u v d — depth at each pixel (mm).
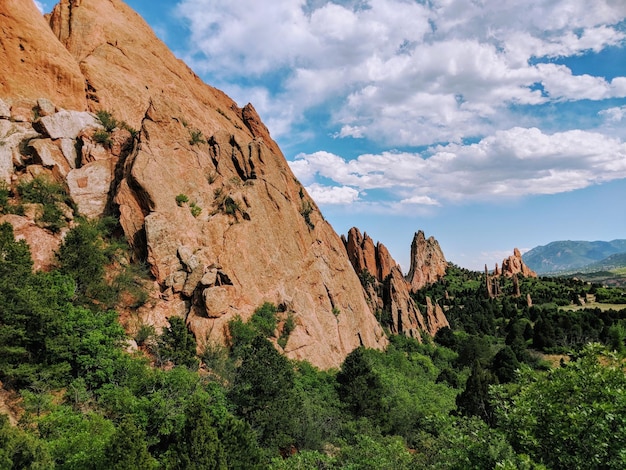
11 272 29359
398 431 45906
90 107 60344
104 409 27703
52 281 34031
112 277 42281
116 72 66375
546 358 94375
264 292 55656
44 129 50688
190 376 32281
